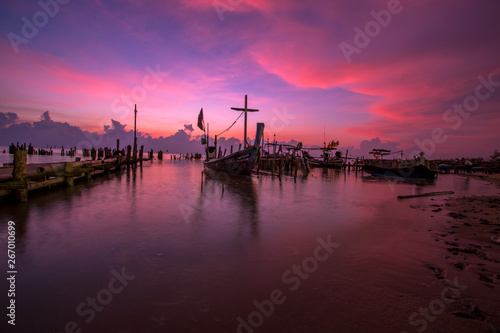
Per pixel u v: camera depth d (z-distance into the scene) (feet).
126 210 28.17
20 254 15.75
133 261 14.89
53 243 17.71
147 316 9.79
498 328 9.12
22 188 29.89
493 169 108.47
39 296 11.10
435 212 29.78
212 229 21.58
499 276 13.19
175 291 11.62
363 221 25.18
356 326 9.27
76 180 52.65
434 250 17.02
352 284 12.34
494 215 27.96
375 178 82.79
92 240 18.39
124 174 75.00
